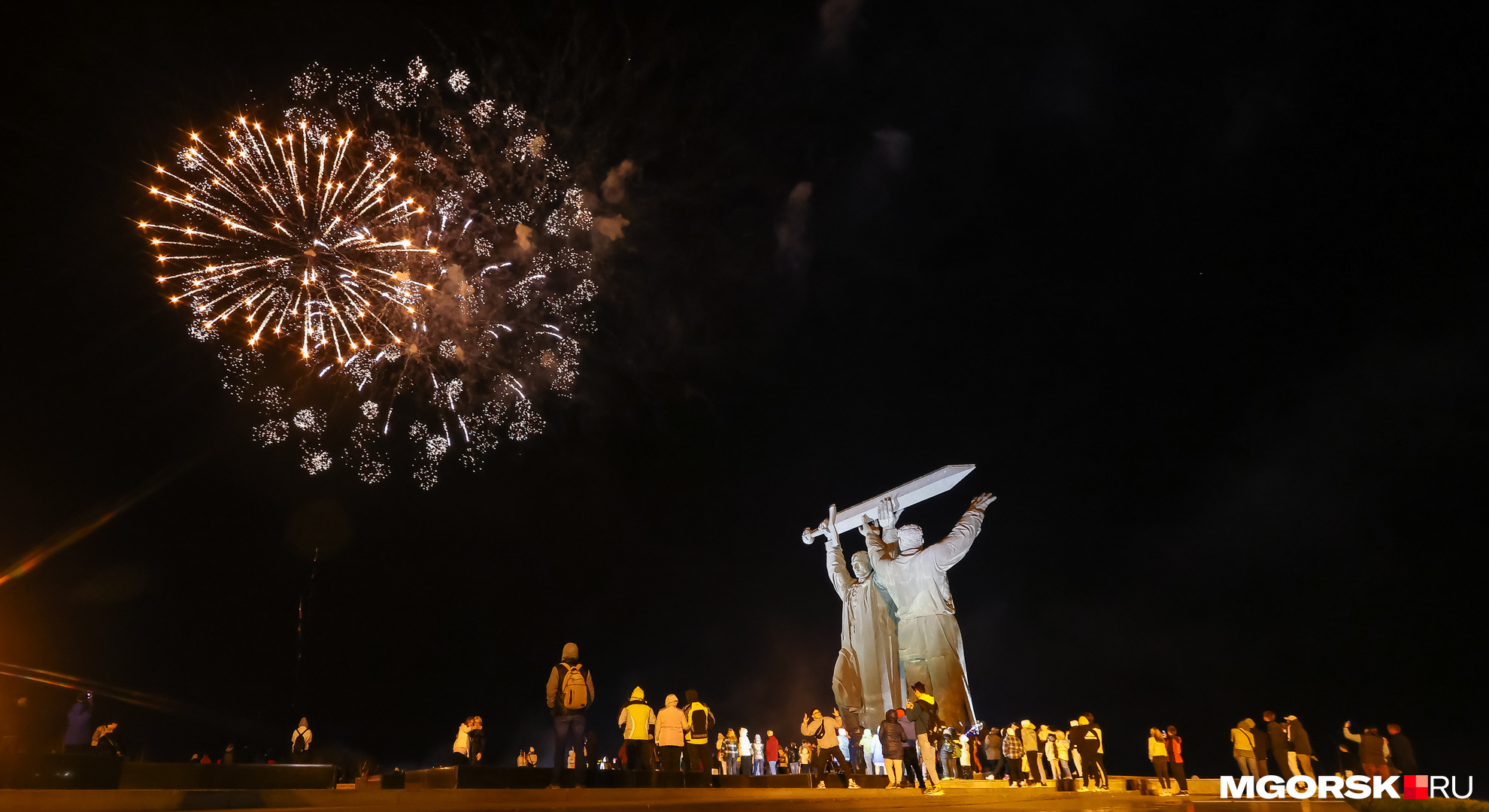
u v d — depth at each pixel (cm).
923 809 1442
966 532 2644
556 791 1371
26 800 1082
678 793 1472
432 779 1470
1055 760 2423
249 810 1183
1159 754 2450
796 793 1644
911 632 2578
